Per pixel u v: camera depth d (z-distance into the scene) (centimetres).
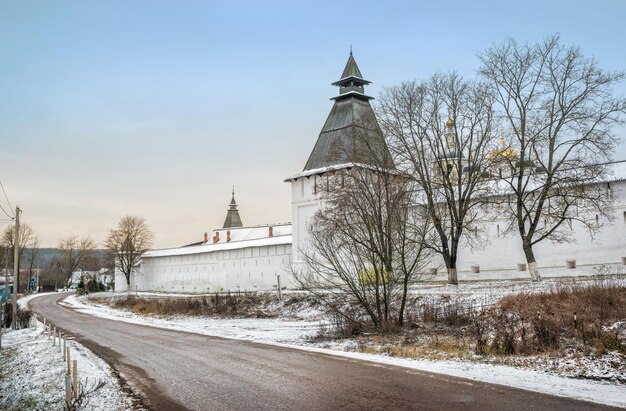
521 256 4591
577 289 2578
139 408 1261
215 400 1291
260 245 6425
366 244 2594
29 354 2425
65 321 4166
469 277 4841
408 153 3900
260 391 1352
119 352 2223
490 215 4744
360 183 2641
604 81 3672
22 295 9712
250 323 3525
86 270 15312
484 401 1145
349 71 5981
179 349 2234
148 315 4572
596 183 4116
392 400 1193
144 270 9056
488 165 3906
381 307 2752
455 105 3972
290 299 4259
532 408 1075
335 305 2830
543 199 3778
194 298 5303
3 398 1591
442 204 4372
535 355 1725
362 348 2075
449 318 2605
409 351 1909
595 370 1458
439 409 1098
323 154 5819
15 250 4141
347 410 1135
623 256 4122
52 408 1336
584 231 4300
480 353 1808
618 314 2127
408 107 4000
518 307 2542
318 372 1560
